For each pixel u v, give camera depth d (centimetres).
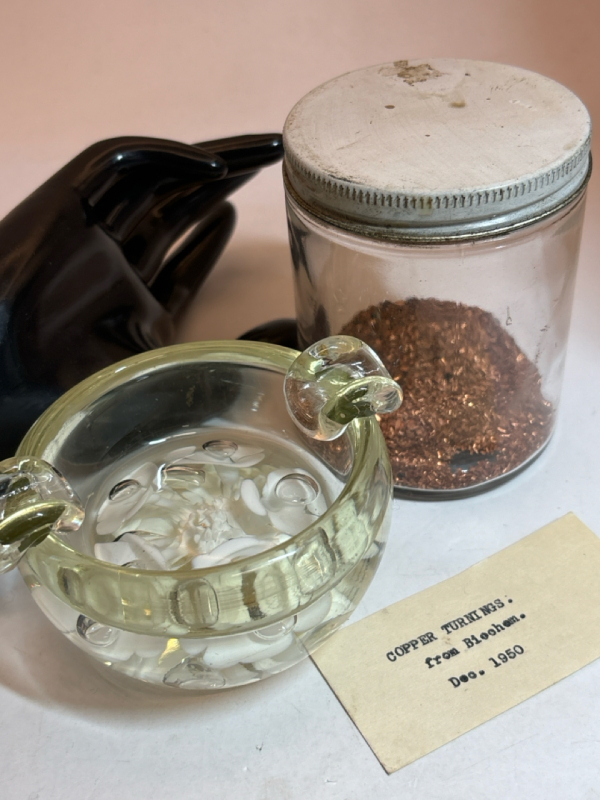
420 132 20
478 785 18
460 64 24
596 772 18
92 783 19
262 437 23
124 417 22
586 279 32
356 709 20
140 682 21
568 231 21
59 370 23
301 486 21
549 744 19
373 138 20
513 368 23
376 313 22
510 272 21
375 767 19
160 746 19
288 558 16
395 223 19
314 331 25
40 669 21
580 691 20
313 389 17
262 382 22
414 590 22
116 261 25
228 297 33
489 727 19
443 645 21
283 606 16
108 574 16
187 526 21
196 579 16
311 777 19
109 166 24
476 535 24
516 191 18
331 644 21
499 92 22
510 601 22
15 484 15
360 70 24
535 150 19
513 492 25
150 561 19
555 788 18
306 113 22
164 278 31
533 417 24
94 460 21
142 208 26
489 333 22
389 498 19
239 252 35
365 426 19
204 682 18
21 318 22
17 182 40
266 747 19
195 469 22
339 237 20
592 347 30
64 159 41
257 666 18
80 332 23
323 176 19
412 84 23
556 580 22
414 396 23
